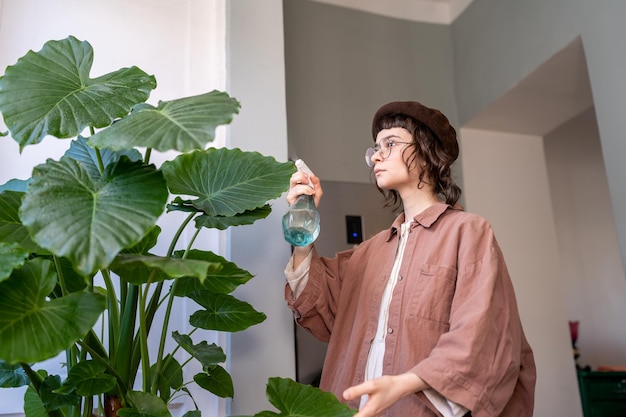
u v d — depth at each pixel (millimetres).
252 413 1511
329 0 2598
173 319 1601
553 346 2648
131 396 1013
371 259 1414
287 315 1616
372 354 1259
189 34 1853
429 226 1300
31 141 902
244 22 1813
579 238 3965
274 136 1748
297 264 1437
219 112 856
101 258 759
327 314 1438
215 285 1276
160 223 1654
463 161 2746
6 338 774
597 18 1988
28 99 953
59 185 859
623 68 1866
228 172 1206
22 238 960
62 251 755
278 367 1567
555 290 2744
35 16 1669
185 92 1802
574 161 4109
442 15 2859
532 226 2795
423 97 2705
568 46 2123
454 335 1053
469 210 2689
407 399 1130
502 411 1154
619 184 1858
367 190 2365
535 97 2490
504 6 2477
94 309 838
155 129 830
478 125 2768
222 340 1607
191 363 1583
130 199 845
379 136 1413
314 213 1311
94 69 1703
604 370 3232
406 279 1260
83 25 1727
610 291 3914
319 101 2459
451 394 996
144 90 1002
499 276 1148
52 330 807
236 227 1622
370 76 2604
